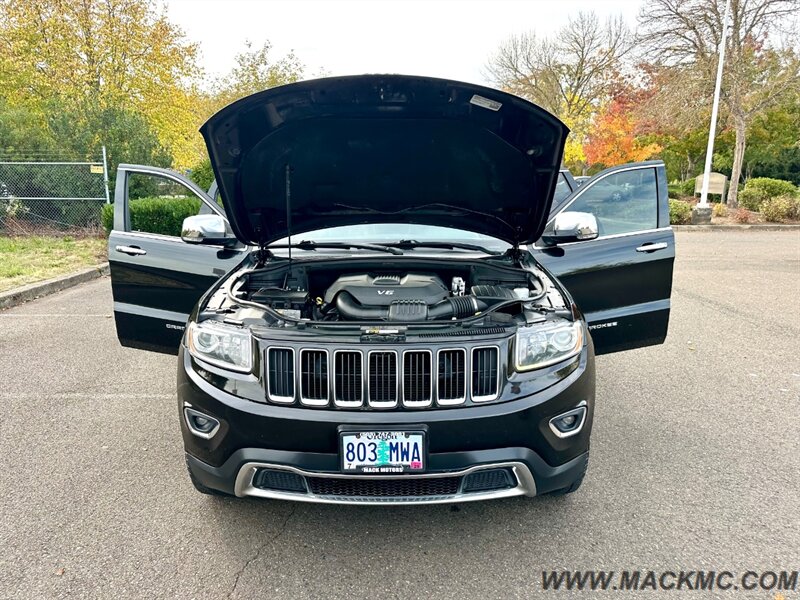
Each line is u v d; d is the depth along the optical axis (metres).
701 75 19.45
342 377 2.20
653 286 3.63
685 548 2.43
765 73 20.36
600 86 30.84
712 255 11.52
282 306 2.83
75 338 5.53
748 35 18.88
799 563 2.32
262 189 3.12
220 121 2.61
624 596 2.15
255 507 2.74
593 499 2.81
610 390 4.30
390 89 2.57
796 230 16.61
